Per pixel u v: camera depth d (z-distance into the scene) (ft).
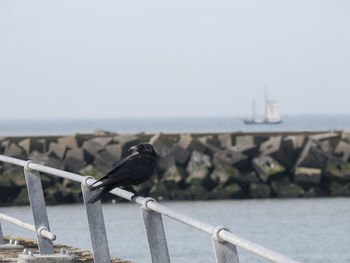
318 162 145.18
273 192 143.33
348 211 118.01
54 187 136.05
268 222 104.83
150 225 15.90
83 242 78.84
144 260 69.56
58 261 22.74
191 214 116.57
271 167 144.05
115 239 84.74
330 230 95.81
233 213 116.67
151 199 15.74
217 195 141.18
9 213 120.67
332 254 77.36
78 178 19.75
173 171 142.92
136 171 16.94
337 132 168.14
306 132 168.86
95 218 19.62
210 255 73.00
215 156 144.87
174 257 72.02
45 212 23.95
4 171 140.36
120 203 130.00
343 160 147.02
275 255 10.60
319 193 143.64
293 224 102.17
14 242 29.96
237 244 11.64
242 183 142.82
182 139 147.13
